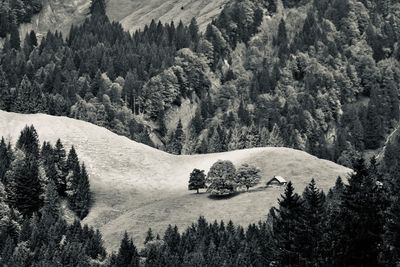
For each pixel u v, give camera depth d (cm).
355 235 10381
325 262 10788
